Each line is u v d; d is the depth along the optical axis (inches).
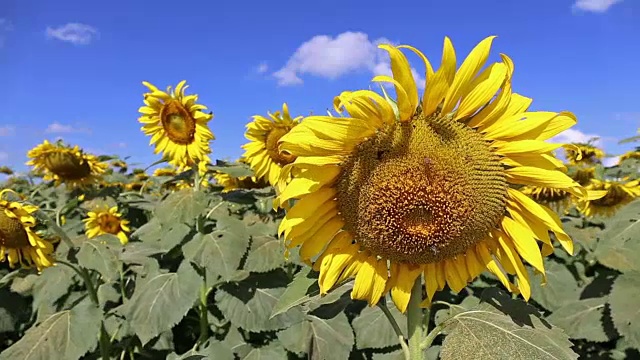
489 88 91.1
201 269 205.0
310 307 118.0
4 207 202.8
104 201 333.7
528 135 93.4
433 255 97.0
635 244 169.8
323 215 98.1
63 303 231.8
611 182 263.3
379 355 179.8
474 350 87.1
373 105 89.2
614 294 165.6
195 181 230.1
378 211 93.1
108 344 205.3
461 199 91.9
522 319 100.0
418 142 92.4
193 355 181.2
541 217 93.4
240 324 188.2
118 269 206.7
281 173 94.6
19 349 178.4
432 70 87.8
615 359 192.7
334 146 91.6
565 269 227.8
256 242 202.2
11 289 241.0
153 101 239.5
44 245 206.1
